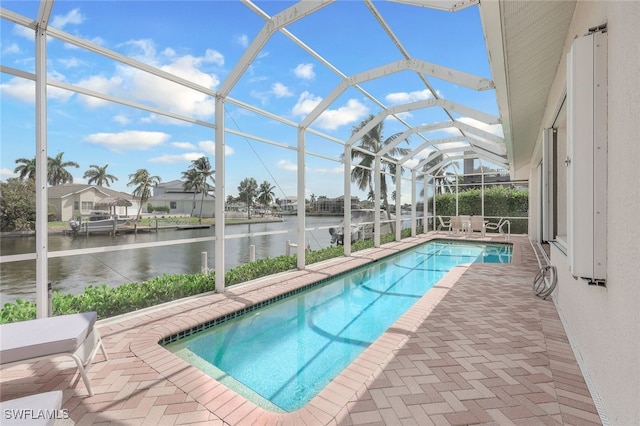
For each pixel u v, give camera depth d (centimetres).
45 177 330
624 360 169
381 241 1250
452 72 537
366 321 498
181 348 390
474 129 902
